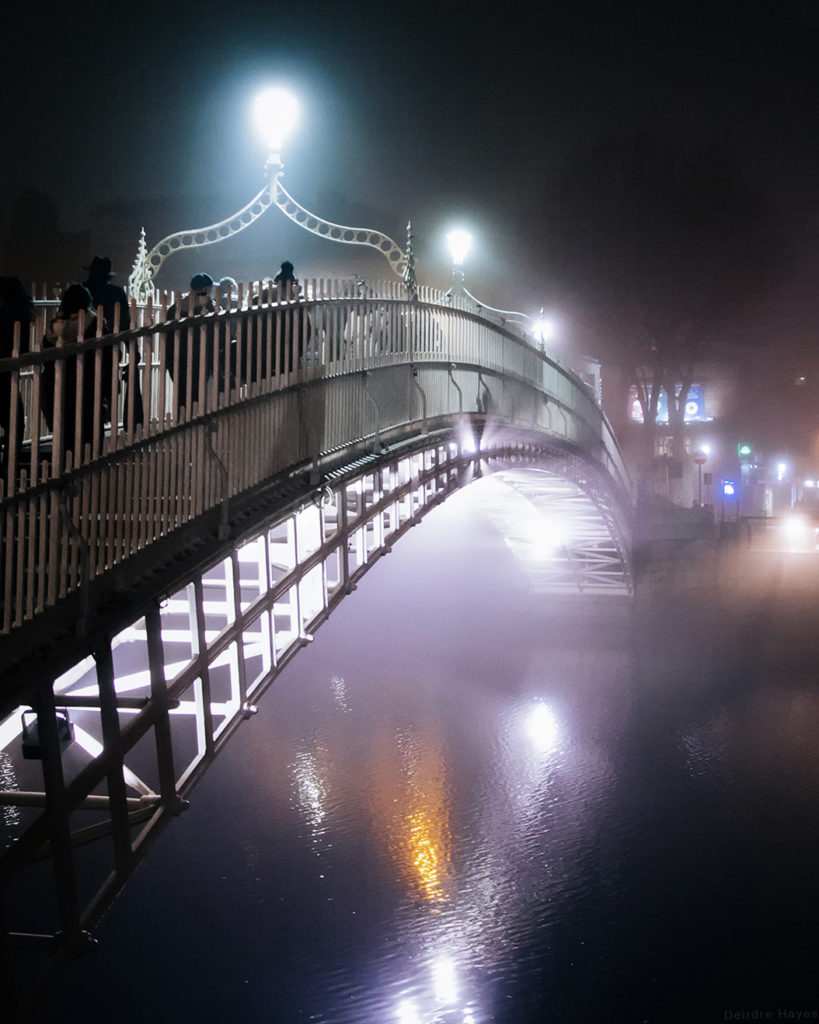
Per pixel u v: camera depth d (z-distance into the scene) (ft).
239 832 92.63
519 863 90.68
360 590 168.14
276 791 100.68
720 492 288.51
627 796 104.83
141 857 30.94
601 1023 72.13
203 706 35.22
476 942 79.20
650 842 95.25
